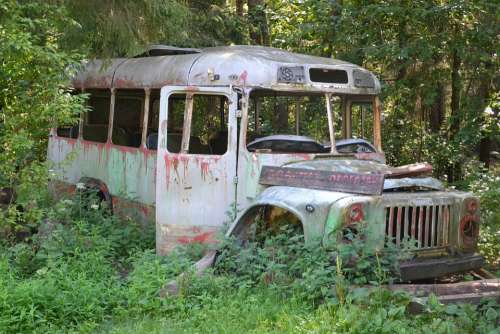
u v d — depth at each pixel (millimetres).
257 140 7770
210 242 7629
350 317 5414
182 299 6125
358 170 7016
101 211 9180
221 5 15664
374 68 11570
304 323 5508
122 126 10047
